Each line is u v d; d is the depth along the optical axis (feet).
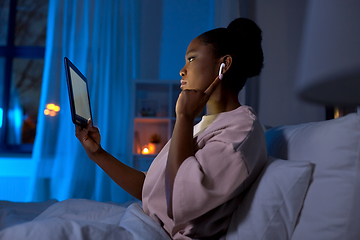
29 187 11.18
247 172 2.09
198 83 2.75
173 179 2.09
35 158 11.20
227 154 2.07
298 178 2.07
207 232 2.23
